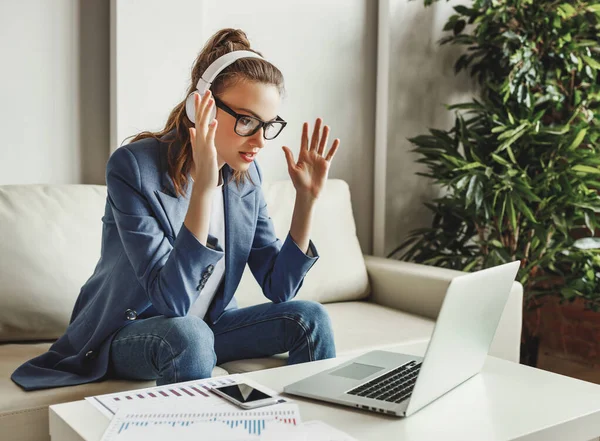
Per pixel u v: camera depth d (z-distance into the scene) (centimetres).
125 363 163
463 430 119
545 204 298
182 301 154
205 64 169
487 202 299
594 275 298
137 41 246
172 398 129
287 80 298
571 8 306
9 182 235
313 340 177
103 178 253
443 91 341
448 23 327
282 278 183
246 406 123
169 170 168
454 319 128
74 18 242
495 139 314
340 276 266
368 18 320
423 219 338
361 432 116
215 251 152
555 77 319
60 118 242
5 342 201
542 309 360
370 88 325
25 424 152
